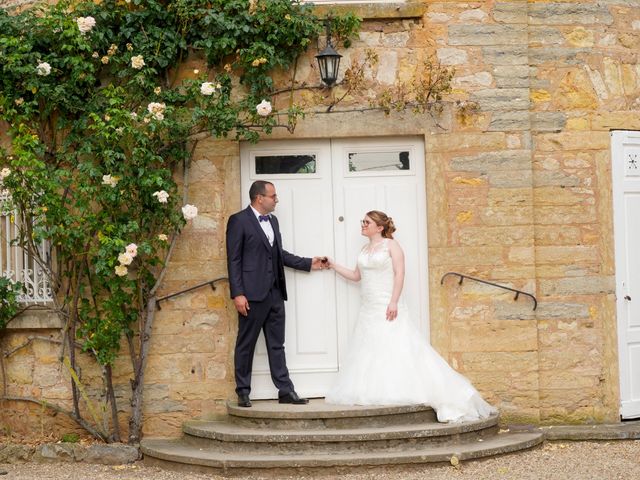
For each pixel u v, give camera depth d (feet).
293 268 29.27
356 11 29.19
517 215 29.32
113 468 26.96
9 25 28.55
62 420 29.22
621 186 30.19
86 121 28.53
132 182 27.71
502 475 24.70
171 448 27.37
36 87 28.19
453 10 29.40
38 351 29.30
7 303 28.96
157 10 28.53
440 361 27.99
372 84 29.37
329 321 29.58
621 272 30.09
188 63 29.19
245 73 29.01
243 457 25.93
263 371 29.25
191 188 29.04
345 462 25.38
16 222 29.37
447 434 26.63
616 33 30.40
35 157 28.25
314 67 29.32
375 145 29.71
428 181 29.30
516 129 29.40
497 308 29.25
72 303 28.68
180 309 29.01
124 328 28.30
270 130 28.35
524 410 29.19
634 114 30.37
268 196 28.09
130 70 28.48
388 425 27.17
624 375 30.07
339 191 29.68
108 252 27.09
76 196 28.60
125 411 28.99
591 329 29.73
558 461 26.04
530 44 29.84
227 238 28.14
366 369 27.89
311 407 27.58
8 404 29.60
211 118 27.94
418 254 29.66
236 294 27.73
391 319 28.07
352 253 29.66
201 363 29.01
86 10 28.60
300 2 29.40
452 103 29.32
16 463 27.66
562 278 29.68
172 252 29.01
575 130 29.89
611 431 28.43
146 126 27.66
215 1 28.71
